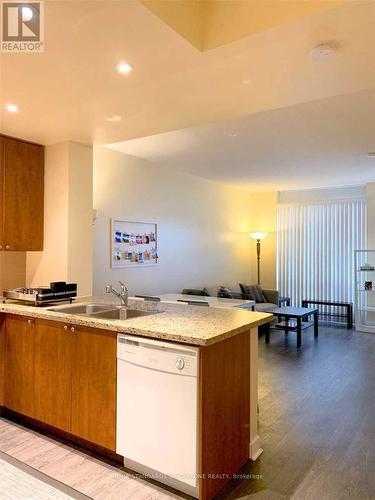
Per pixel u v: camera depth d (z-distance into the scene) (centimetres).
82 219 346
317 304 712
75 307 295
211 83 214
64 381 249
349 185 722
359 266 707
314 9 152
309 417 304
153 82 213
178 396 197
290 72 201
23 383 274
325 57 184
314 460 239
